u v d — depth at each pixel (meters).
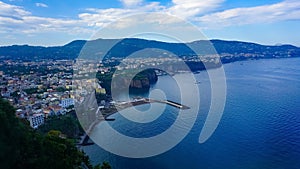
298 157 88.69
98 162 88.56
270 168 82.06
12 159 40.50
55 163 47.44
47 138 53.06
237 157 89.62
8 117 44.16
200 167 83.81
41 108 149.00
